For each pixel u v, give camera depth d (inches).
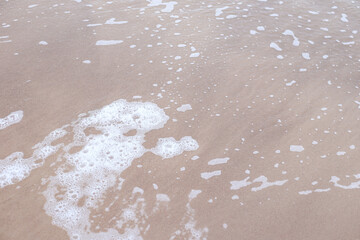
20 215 76.2
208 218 76.7
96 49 128.2
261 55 127.6
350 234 73.9
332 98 109.3
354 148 93.4
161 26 142.3
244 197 81.2
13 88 109.3
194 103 106.7
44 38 133.4
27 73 115.6
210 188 83.1
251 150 92.7
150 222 75.8
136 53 126.6
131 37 135.3
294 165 88.9
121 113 102.3
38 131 95.7
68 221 75.6
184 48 129.8
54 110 102.3
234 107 105.6
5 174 84.7
